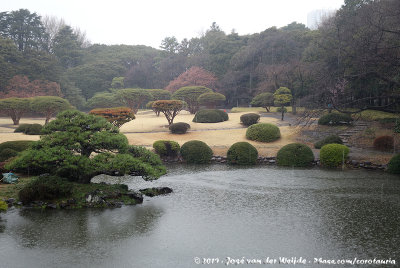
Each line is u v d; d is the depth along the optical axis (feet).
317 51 120.67
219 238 25.00
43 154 33.71
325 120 86.28
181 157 67.10
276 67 145.79
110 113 73.77
